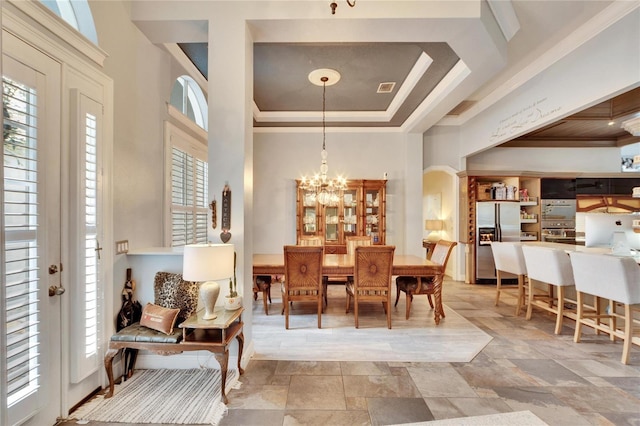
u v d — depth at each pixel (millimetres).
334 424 1879
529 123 4227
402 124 5969
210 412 1979
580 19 3023
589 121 5211
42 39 1692
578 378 2404
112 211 2266
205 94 4215
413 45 3408
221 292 2588
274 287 5660
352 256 4480
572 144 6426
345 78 4258
